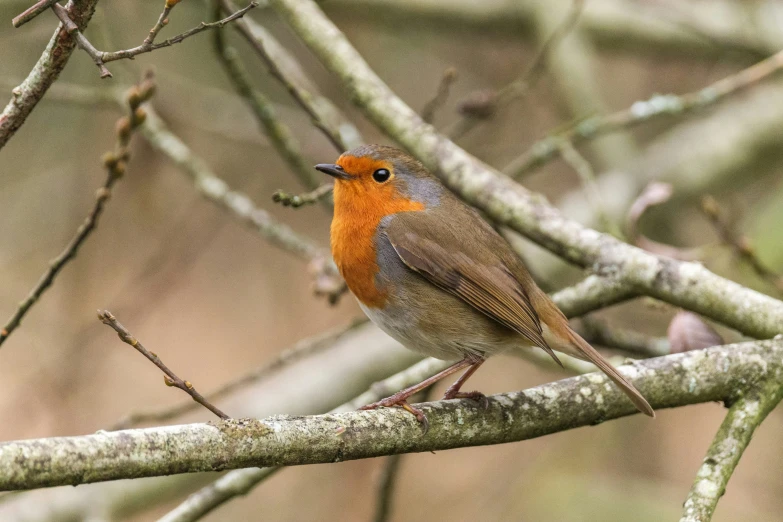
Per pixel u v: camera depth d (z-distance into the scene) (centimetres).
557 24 1287
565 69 1260
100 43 1090
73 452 468
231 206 973
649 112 955
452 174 812
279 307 1402
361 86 847
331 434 542
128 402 1298
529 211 788
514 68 1387
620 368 658
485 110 971
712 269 1133
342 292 873
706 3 1311
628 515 1155
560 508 1175
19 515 961
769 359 670
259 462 517
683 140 1348
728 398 663
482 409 606
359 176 738
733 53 1309
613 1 1334
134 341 500
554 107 1323
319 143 1196
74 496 976
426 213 739
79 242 662
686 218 1359
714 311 716
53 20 1230
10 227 1309
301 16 867
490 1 1327
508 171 956
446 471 1277
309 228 1388
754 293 717
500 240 748
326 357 1104
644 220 1287
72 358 1191
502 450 1278
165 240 1244
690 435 1274
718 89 940
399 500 1259
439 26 1334
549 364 895
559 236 772
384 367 1081
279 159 1373
